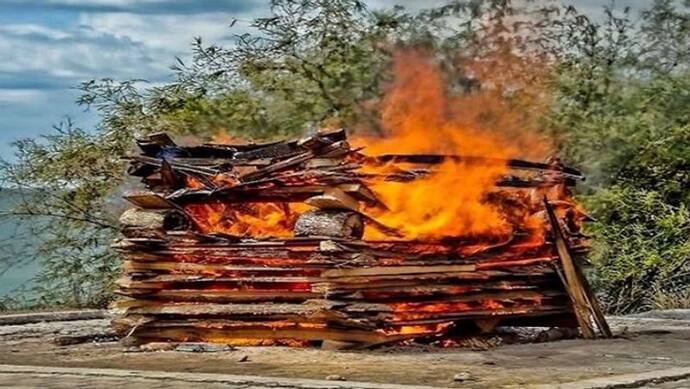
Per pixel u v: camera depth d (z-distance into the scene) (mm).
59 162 22719
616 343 13742
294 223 13648
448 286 13375
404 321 13016
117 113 23047
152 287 13359
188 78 23469
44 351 13188
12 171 22656
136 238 13406
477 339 13555
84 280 22375
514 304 14039
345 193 12914
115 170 22734
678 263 22125
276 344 13156
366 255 12750
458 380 10555
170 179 13766
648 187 23016
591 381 10289
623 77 22812
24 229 22594
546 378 10703
